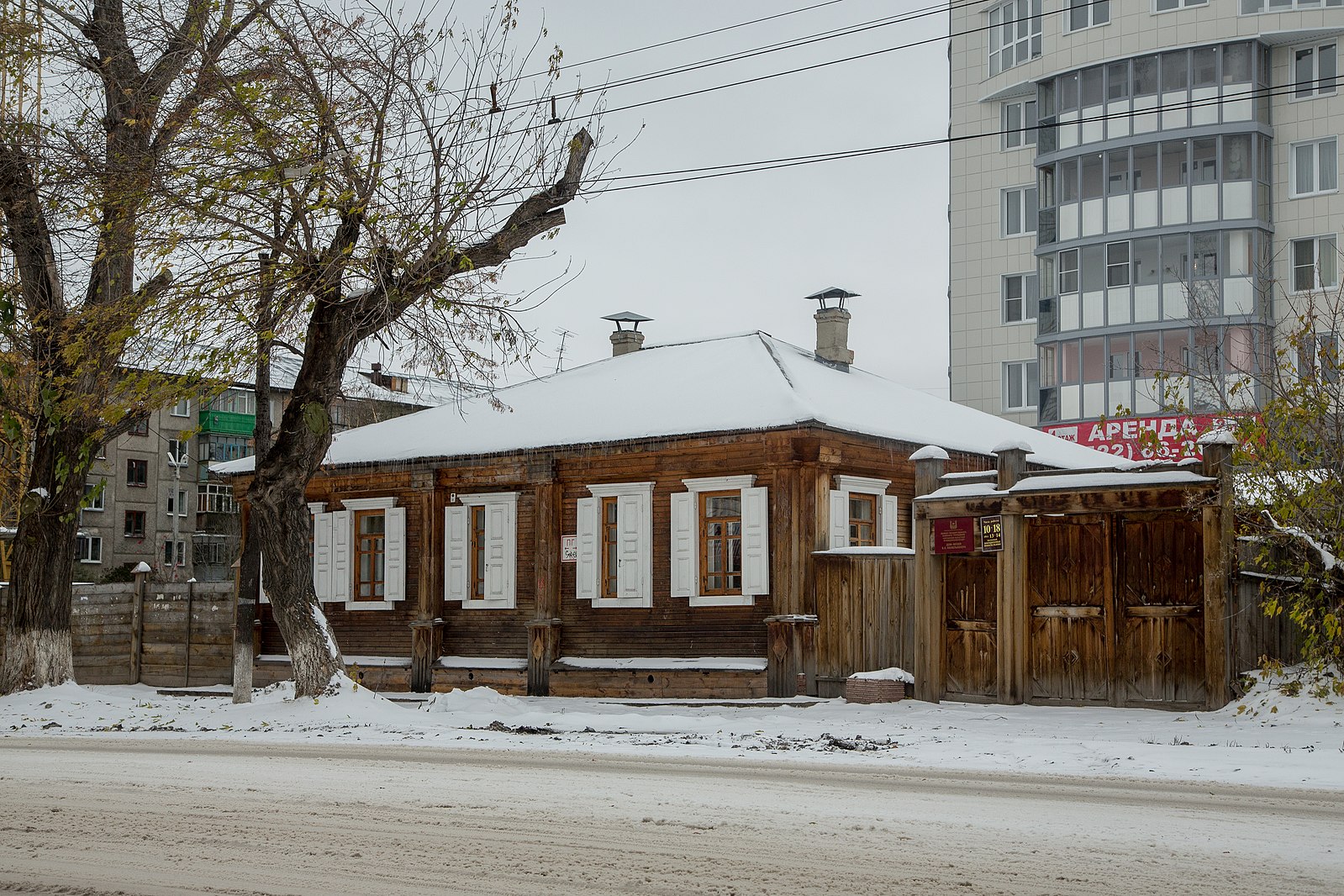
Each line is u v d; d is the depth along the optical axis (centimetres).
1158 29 4566
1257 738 1484
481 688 2123
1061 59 4797
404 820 919
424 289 1981
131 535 7238
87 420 2292
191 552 7438
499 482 2648
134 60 2173
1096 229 4647
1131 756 1309
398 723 1900
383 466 2745
